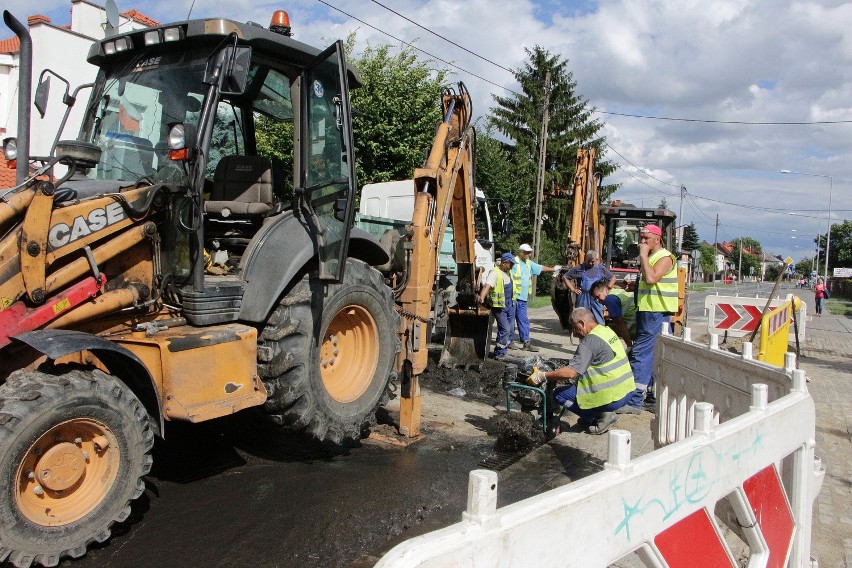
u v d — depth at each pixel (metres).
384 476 4.88
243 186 5.18
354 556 3.62
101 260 3.79
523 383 6.02
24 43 3.96
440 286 11.08
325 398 4.84
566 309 11.95
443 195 6.21
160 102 4.51
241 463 5.03
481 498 1.45
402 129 18.28
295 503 4.30
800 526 3.11
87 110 4.83
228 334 4.15
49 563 3.26
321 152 4.84
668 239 13.58
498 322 10.20
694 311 24.34
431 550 1.32
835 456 5.88
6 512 3.11
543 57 34.91
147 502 4.23
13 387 3.26
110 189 4.00
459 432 6.15
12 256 3.45
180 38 4.51
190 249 4.17
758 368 3.69
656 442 5.37
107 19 5.02
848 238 83.94
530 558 1.54
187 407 3.88
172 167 4.28
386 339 5.45
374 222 9.54
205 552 3.59
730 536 4.08
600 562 1.75
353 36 18.64
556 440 5.95
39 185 3.54
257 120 7.44
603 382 5.62
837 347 14.12
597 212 12.50
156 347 3.79
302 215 4.93
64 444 3.36
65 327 3.64
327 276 4.68
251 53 4.42
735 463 2.45
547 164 35.28
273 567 3.46
